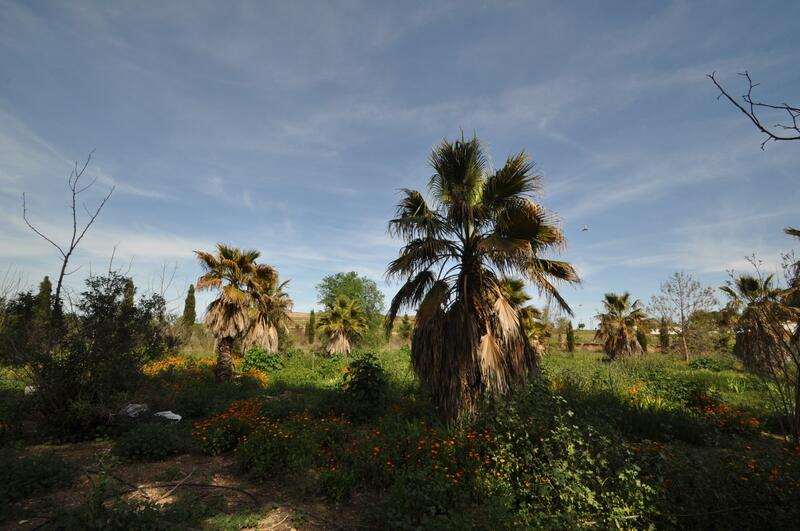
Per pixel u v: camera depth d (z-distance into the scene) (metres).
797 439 6.70
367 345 30.94
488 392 6.95
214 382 13.58
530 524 3.85
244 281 15.58
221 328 14.34
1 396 9.29
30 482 4.88
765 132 1.99
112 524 3.53
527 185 7.23
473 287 7.57
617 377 12.64
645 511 3.84
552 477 4.41
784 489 3.72
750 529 3.55
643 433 7.54
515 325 7.18
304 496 4.95
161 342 8.88
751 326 8.65
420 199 7.88
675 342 26.41
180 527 3.82
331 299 42.00
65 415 7.50
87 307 7.93
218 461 6.41
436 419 7.42
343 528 4.16
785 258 7.35
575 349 34.19
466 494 4.53
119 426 7.85
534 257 7.26
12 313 8.41
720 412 8.41
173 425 7.82
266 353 18.42
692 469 4.19
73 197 7.95
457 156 7.52
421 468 4.93
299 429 6.88
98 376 7.84
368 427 8.07
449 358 7.18
